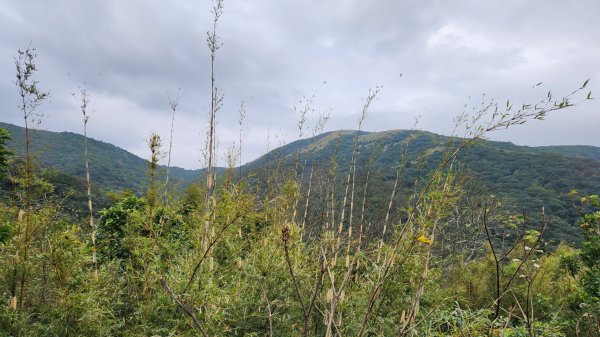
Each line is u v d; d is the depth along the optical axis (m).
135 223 5.38
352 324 4.27
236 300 4.79
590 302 5.75
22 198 4.30
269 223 6.45
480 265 9.38
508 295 7.77
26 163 4.27
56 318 4.13
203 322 4.12
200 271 4.48
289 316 4.89
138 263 5.13
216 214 4.82
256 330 5.07
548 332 3.82
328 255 2.54
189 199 6.37
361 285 4.73
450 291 6.93
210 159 5.46
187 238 5.99
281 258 5.36
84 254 4.72
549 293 7.86
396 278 4.88
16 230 4.16
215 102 5.70
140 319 4.57
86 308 4.16
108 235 6.82
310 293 4.70
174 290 4.34
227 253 5.86
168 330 4.16
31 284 4.44
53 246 4.20
